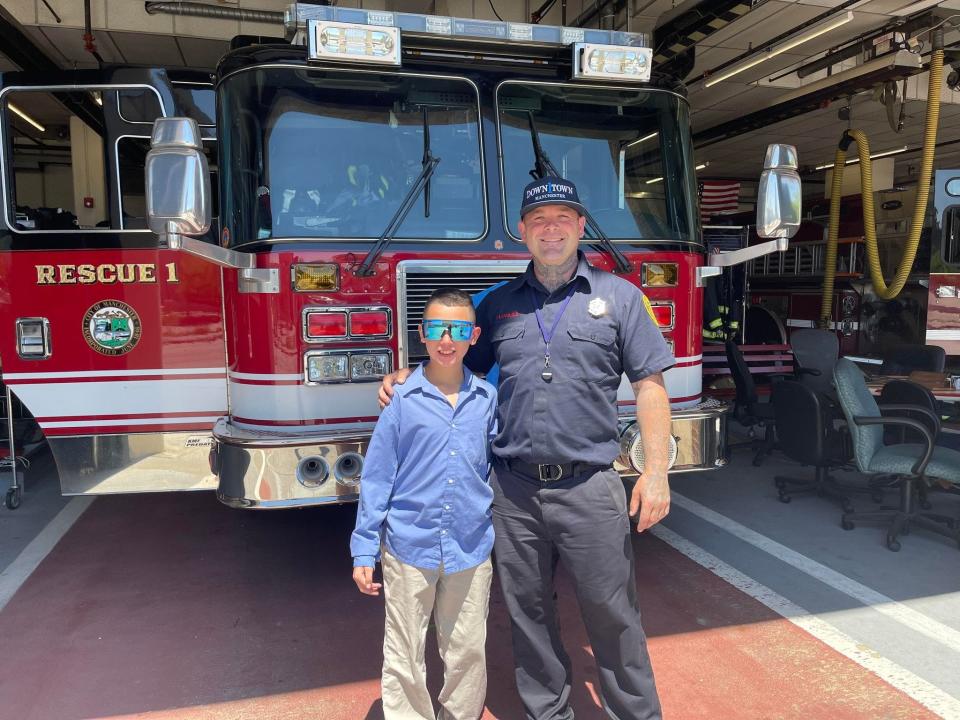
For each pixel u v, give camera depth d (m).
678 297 3.75
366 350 3.32
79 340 3.61
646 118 3.79
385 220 3.40
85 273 3.59
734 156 15.34
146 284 3.61
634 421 3.47
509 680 2.91
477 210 3.50
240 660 3.04
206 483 3.69
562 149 3.64
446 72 3.47
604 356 2.32
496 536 2.45
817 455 4.88
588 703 2.75
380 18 3.38
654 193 3.79
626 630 2.34
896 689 2.83
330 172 3.34
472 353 2.56
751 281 11.66
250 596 3.64
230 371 3.53
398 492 2.31
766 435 6.11
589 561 2.32
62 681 2.89
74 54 8.44
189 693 2.81
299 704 2.74
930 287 8.21
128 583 3.79
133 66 3.66
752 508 5.00
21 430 5.57
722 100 10.77
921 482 4.88
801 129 12.66
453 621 2.36
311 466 3.12
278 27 7.87
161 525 4.62
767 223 3.32
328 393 3.29
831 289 9.23
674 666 2.99
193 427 3.68
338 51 3.22
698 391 3.88
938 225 8.16
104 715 2.68
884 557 4.12
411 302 3.34
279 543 4.33
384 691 2.37
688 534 4.49
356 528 2.28
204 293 3.62
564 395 2.30
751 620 3.38
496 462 2.45
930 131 7.50
